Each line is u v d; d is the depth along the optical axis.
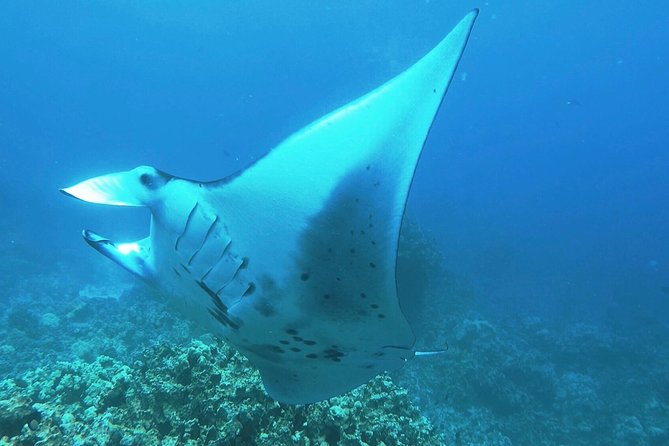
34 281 15.75
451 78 1.71
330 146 1.93
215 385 3.45
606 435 9.35
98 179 2.13
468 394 9.07
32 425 2.80
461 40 1.68
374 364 2.62
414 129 1.82
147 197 2.23
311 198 2.02
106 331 8.82
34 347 8.70
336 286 2.19
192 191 2.20
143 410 3.25
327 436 3.35
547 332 14.57
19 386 3.76
